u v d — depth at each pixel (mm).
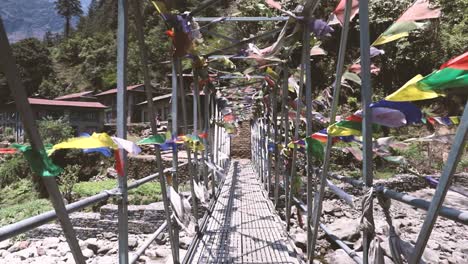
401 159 1701
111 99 26328
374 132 1687
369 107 1421
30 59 39312
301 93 2918
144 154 13320
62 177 10609
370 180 1437
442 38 12586
